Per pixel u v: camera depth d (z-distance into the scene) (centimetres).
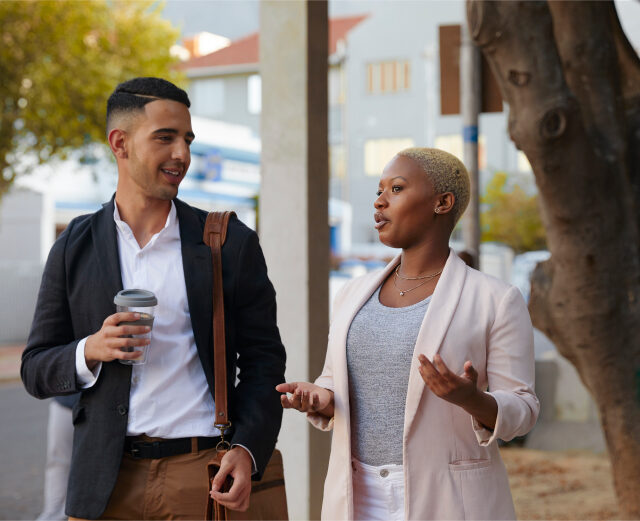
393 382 229
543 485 634
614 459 434
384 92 3762
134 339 236
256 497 258
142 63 1789
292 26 435
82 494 246
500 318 225
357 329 239
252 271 264
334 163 3903
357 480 235
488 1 400
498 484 225
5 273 2041
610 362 424
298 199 432
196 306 254
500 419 206
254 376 260
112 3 1772
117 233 260
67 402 418
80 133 1677
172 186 257
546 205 423
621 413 426
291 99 435
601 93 417
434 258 240
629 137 424
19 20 1580
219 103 3891
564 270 427
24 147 1711
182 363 253
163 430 248
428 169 236
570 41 412
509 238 3331
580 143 405
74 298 255
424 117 3697
